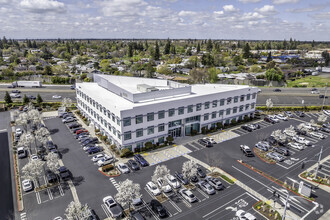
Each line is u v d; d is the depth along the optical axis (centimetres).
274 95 10944
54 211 3619
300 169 4872
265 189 4209
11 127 7006
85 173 4662
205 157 5316
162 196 4012
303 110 8806
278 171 4797
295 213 3628
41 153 5338
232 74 15850
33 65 19400
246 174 4669
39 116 6544
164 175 3981
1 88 11662
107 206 3638
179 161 5141
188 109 6175
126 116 5112
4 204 3784
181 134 6381
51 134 6488
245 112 7638
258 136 6353
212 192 4044
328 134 6681
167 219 3484
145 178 4516
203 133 6594
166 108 5747
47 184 4297
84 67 18225
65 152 5503
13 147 5653
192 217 3528
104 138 6019
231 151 5609
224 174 4656
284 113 8356
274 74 13838
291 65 19175
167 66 18400
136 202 3744
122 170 4656
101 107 6100
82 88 7569
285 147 5872
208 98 6481
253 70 17388
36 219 3456
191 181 4441
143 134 5547
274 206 3600
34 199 3900
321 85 13438
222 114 7000
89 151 5416
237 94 7162
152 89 6291
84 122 7369
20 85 11938
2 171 4716
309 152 5619
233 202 3866
